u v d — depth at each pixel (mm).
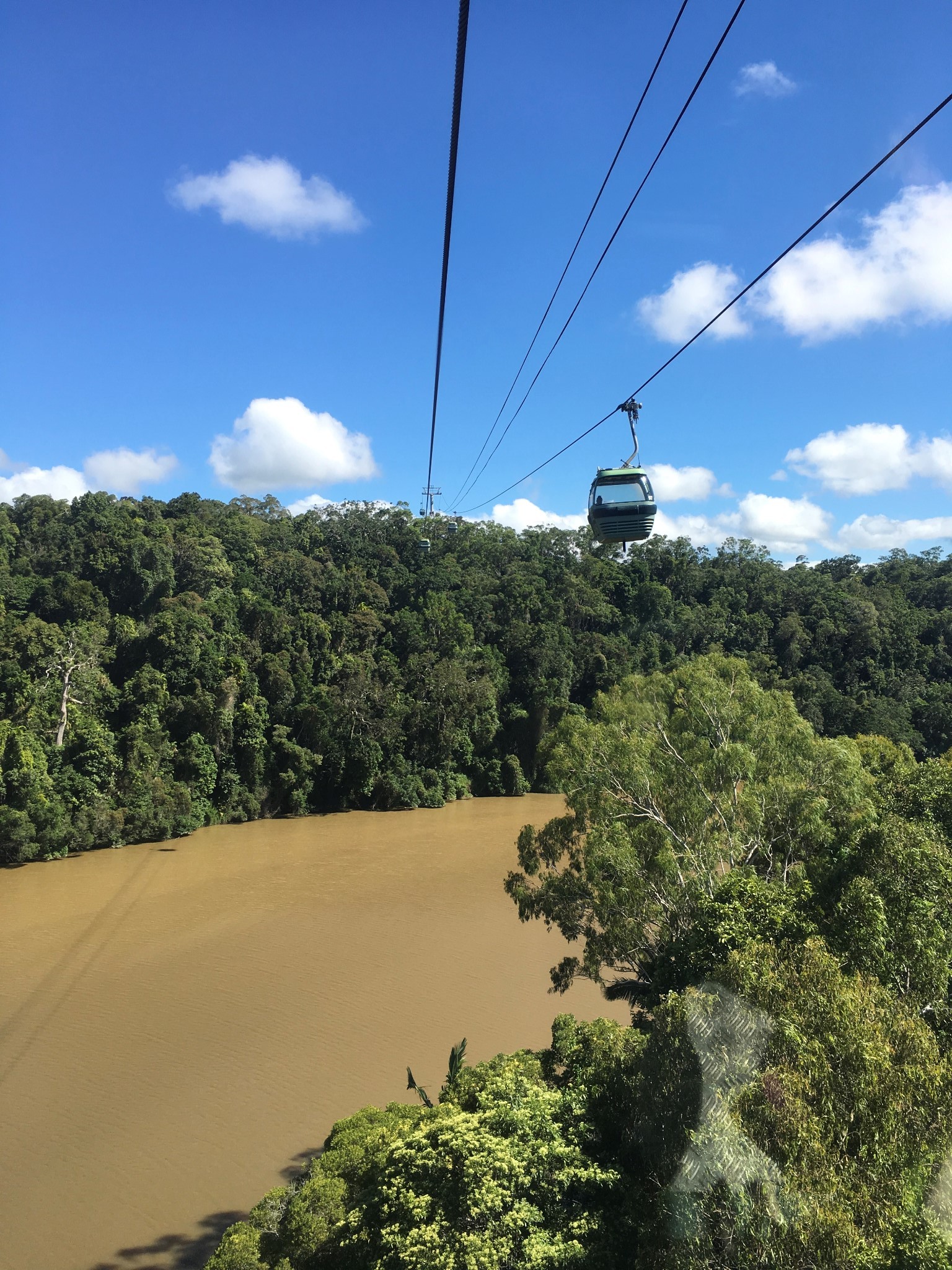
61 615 71188
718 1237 8516
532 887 23094
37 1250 17312
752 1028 10031
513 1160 11000
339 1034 25984
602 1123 12125
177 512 95750
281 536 94562
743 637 86938
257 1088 22984
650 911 19578
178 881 42938
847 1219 7805
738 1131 8812
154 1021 26828
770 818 20562
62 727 53469
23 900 39625
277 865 46312
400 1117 16359
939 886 13914
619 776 22203
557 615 84312
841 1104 9031
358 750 62531
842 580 103688
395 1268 10633
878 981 12078
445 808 64625
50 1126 21375
